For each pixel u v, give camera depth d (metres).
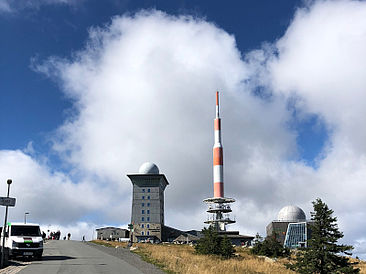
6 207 28.27
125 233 130.88
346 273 32.88
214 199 117.44
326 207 35.78
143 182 135.25
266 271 32.16
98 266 27.50
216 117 122.31
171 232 134.25
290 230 108.62
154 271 24.67
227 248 45.03
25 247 31.75
